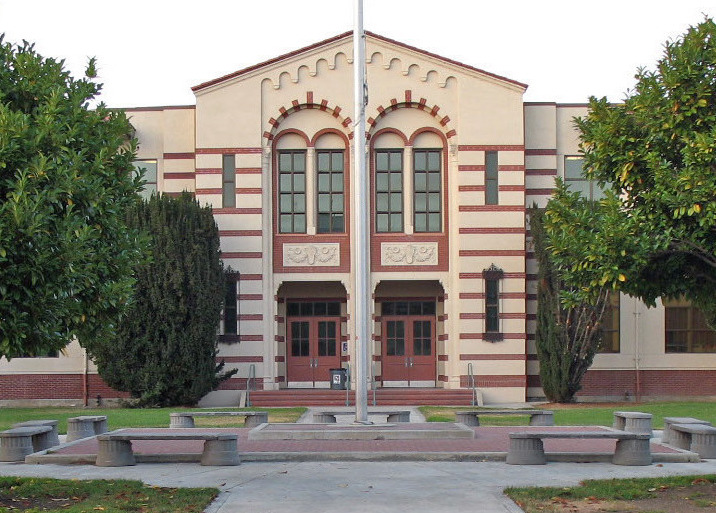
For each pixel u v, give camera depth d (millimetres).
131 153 14250
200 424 25578
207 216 32781
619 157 14359
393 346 37156
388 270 35188
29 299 11594
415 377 37031
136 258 14234
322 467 16156
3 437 17688
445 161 35406
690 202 13016
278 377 36219
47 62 13461
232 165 35094
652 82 14234
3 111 11820
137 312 31359
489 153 35094
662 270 14148
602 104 15094
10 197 11672
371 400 33781
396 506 12555
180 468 16219
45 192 11891
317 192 35469
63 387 34906
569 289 33094
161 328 31562
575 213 14758
